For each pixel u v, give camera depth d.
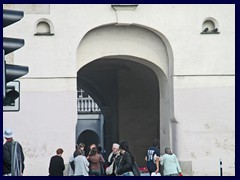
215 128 32.28
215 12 32.25
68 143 31.22
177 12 31.98
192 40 32.09
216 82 32.28
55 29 31.20
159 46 32.66
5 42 14.54
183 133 32.16
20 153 21.28
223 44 32.28
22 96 31.05
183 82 32.12
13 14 14.41
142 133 40.69
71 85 31.28
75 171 28.55
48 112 31.19
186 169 32.03
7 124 30.97
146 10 31.77
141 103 40.69
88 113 63.34
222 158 32.19
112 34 32.16
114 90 42.66
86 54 31.92
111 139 44.69
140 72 38.94
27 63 31.12
